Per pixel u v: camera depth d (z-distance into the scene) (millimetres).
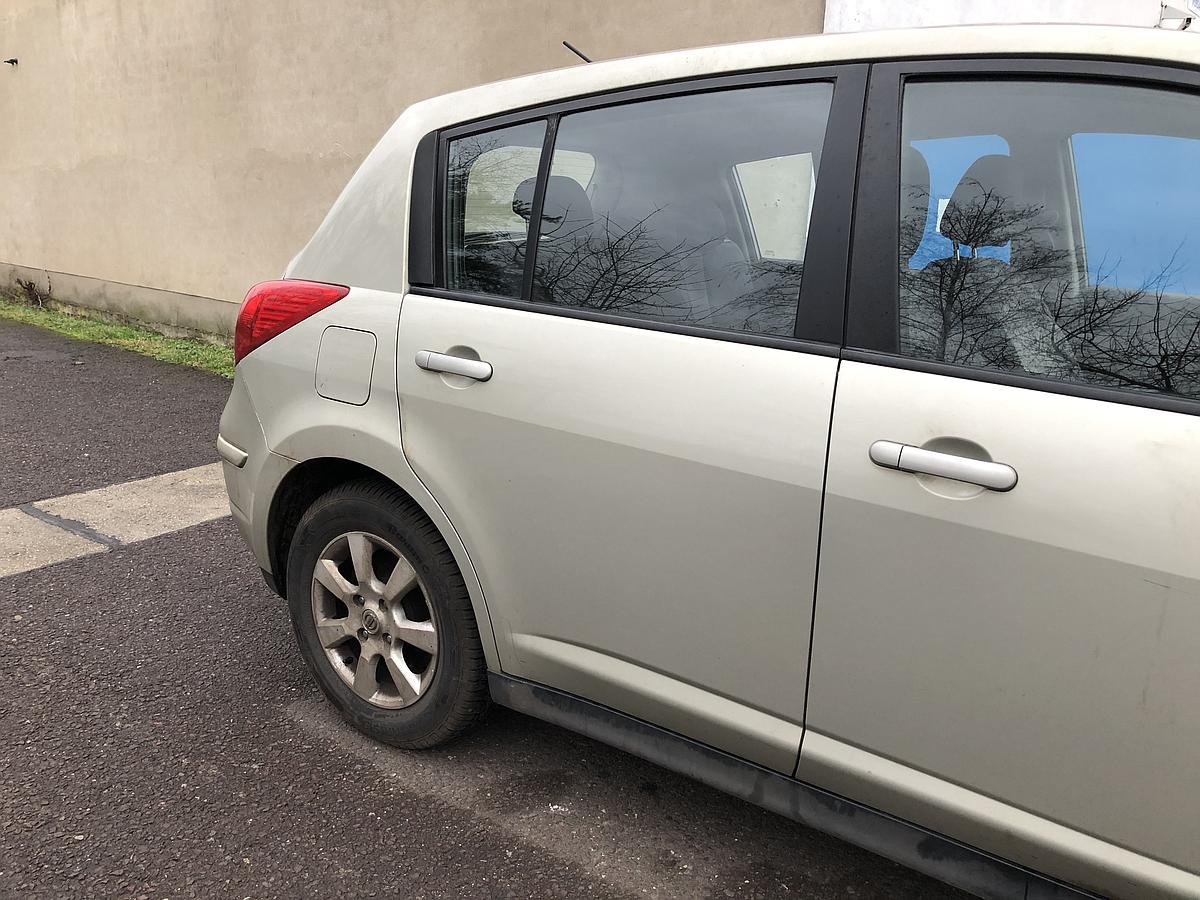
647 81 1945
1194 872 1405
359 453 2236
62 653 2914
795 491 1640
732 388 1720
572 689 2061
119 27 8148
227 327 7949
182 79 7723
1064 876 1523
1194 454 1350
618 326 1891
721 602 1764
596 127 2006
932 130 1628
